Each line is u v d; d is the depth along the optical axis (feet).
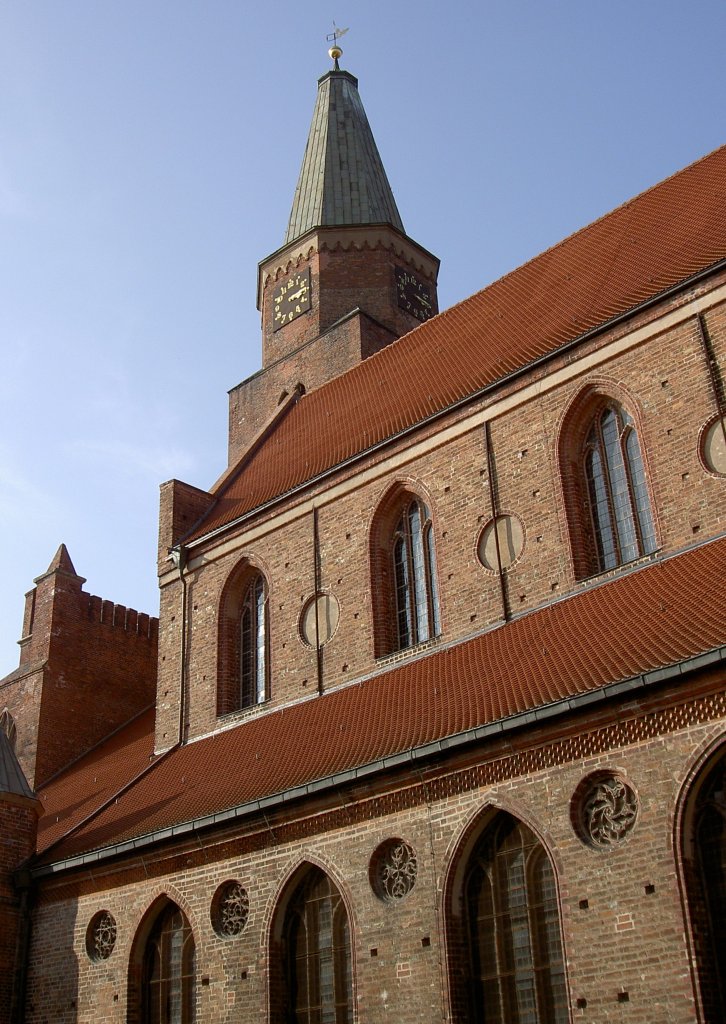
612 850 68.08
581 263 116.26
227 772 101.81
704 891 64.54
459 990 73.46
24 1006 102.32
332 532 113.39
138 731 143.54
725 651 65.16
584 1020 65.92
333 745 91.86
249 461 141.69
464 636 97.55
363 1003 77.51
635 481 92.94
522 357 105.60
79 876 102.58
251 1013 84.43
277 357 167.53
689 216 107.45
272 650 114.21
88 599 158.92
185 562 128.77
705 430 87.71
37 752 143.64
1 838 106.73
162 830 94.63
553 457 97.19
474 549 99.76
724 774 65.57
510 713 75.72
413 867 78.38
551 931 71.00
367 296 166.61
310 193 179.83
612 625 81.61
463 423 105.50
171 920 95.25
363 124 190.90
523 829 74.08
